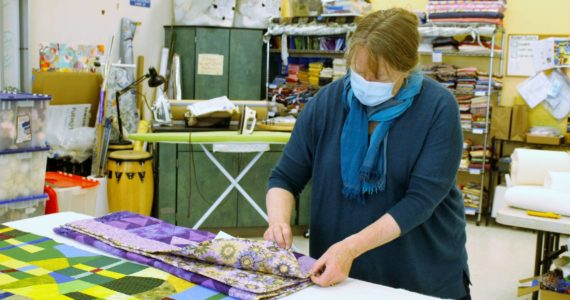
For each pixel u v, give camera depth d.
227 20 5.80
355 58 1.53
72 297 1.31
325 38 5.89
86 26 5.28
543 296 2.89
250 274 1.46
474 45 5.37
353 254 1.46
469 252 4.50
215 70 5.85
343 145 1.67
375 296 1.39
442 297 1.76
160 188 4.49
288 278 1.44
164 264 1.51
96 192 3.95
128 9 5.68
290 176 1.78
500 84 5.50
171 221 4.53
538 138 5.20
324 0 5.69
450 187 1.61
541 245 3.20
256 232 4.74
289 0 6.25
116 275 1.46
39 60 4.92
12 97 2.93
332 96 1.73
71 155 4.67
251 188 4.62
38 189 3.17
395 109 1.60
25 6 4.66
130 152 4.62
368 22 1.52
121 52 5.57
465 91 5.38
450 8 5.33
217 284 1.39
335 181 1.70
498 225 5.38
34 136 3.09
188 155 4.48
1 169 2.95
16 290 1.34
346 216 1.70
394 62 1.47
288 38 6.11
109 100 5.20
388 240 1.51
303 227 4.76
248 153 4.54
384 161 1.62
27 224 1.90
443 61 5.89
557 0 5.39
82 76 5.00
